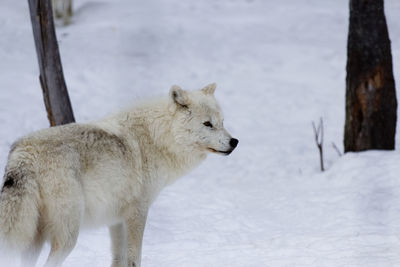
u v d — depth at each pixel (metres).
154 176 7.84
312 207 11.34
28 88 20.17
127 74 23.75
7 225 6.33
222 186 13.41
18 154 6.61
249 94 22.97
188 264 8.25
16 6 35.88
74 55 26.19
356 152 13.94
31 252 6.77
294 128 19.09
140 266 7.68
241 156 16.00
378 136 13.80
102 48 28.06
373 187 11.89
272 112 20.95
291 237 9.50
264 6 38.94
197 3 39.88
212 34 32.16
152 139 7.85
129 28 32.31
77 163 6.86
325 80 24.91
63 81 12.05
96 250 9.14
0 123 16.22
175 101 7.84
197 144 7.95
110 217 7.50
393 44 26.27
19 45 27.03
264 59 27.86
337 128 18.80
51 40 11.75
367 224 9.98
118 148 7.42
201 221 10.84
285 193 12.56
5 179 6.48
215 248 9.20
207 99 8.10
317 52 28.56
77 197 6.71
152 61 26.42
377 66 13.53
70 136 7.03
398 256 8.00
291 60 27.59
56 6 34.53
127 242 7.57
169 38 30.92
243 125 19.42
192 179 14.03
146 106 8.02
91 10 36.31
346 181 12.56
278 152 16.20
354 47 13.72
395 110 13.89
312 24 34.00
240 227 10.53
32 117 17.08
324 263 7.89
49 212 6.64
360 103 13.79
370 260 7.85
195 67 26.05
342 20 34.66
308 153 16.02
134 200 7.60
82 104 19.25
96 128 7.39
